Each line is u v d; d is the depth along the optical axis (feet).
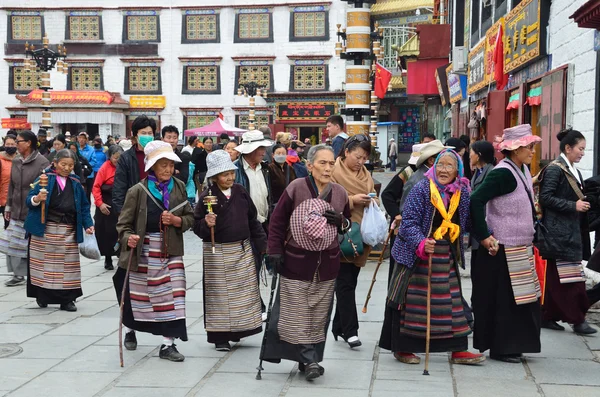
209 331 22.47
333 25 150.41
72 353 22.54
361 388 19.20
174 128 36.76
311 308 19.81
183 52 156.15
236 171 27.14
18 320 26.91
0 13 158.61
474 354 21.38
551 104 40.57
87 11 157.28
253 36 154.10
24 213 32.73
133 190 21.90
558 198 24.20
